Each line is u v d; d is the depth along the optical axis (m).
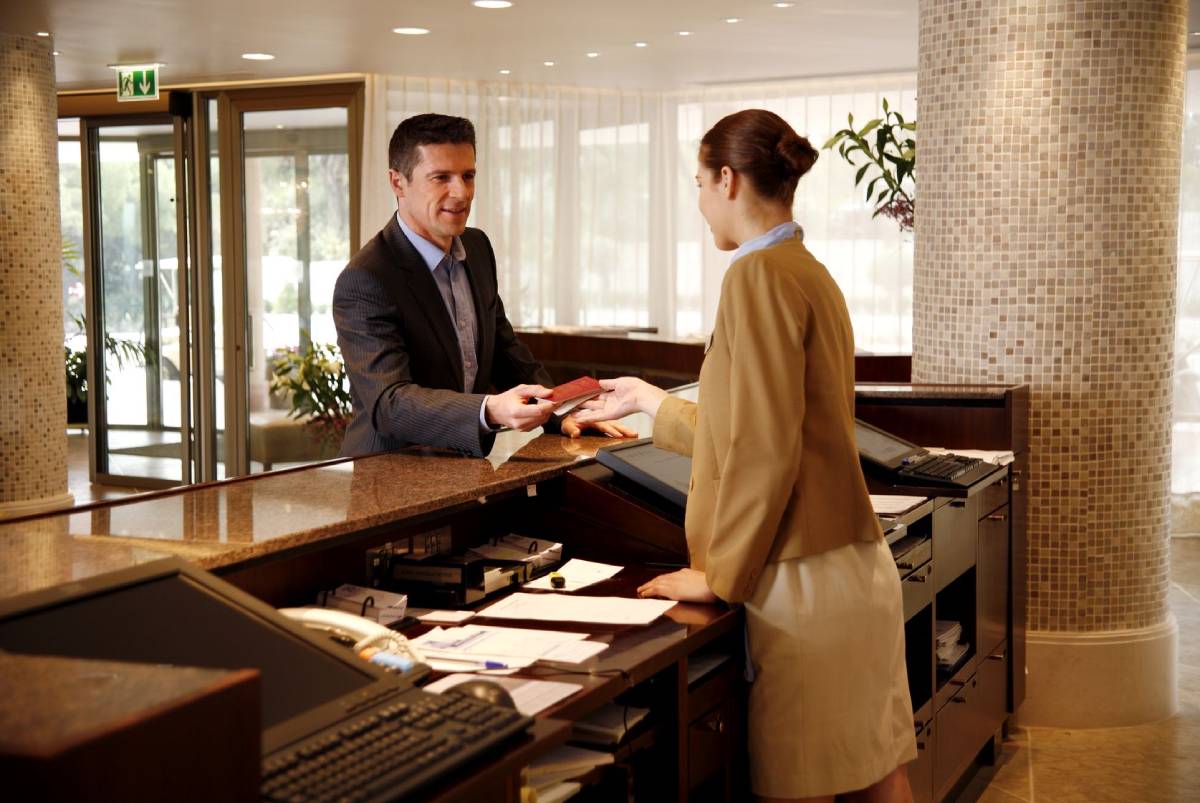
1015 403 4.31
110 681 1.19
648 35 7.06
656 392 2.88
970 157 4.59
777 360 2.29
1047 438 4.58
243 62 7.99
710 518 2.50
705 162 2.49
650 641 2.20
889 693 2.54
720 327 2.42
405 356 3.02
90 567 1.82
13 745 1.03
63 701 1.14
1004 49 4.50
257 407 9.11
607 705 2.28
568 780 2.12
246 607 1.70
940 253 4.71
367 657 1.94
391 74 8.55
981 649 4.07
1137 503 4.66
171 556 1.79
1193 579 7.01
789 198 2.47
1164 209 4.59
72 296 13.12
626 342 7.57
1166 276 4.63
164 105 9.05
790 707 2.42
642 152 9.62
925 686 3.49
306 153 8.87
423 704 1.61
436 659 2.09
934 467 3.47
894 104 8.95
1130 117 4.48
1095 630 4.68
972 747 3.99
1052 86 4.48
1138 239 4.54
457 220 3.02
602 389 2.93
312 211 8.89
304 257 8.94
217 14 6.32
